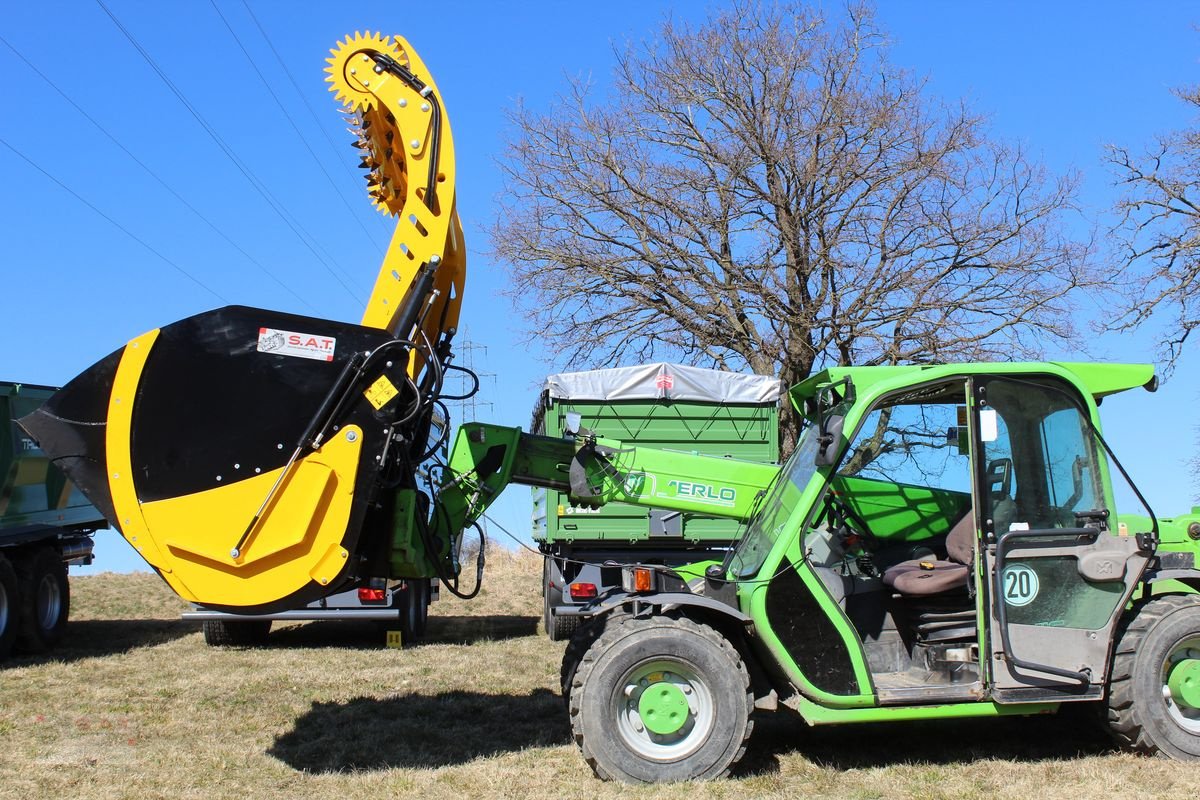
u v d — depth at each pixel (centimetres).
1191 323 1744
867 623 600
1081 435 574
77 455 530
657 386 1179
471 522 622
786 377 1795
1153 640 562
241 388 532
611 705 536
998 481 562
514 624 1362
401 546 571
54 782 553
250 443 529
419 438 615
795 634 544
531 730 676
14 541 1002
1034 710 560
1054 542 561
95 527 1285
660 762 534
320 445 529
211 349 534
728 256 1891
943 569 576
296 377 533
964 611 569
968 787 522
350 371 534
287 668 947
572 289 1934
